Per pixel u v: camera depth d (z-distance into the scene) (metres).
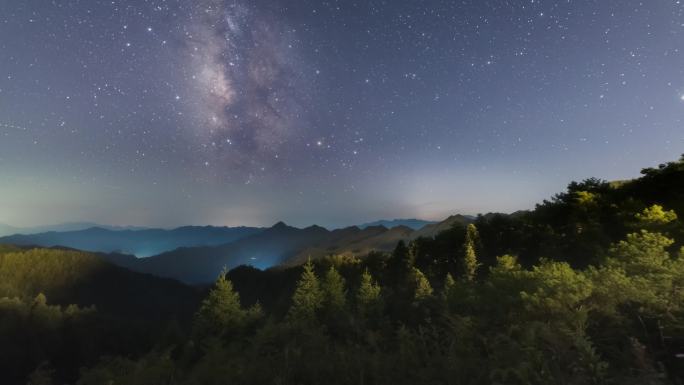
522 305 7.75
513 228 44.19
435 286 42.41
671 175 38.50
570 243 28.58
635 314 6.90
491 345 6.07
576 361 5.05
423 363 6.30
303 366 6.62
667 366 5.34
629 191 40.56
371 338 7.38
